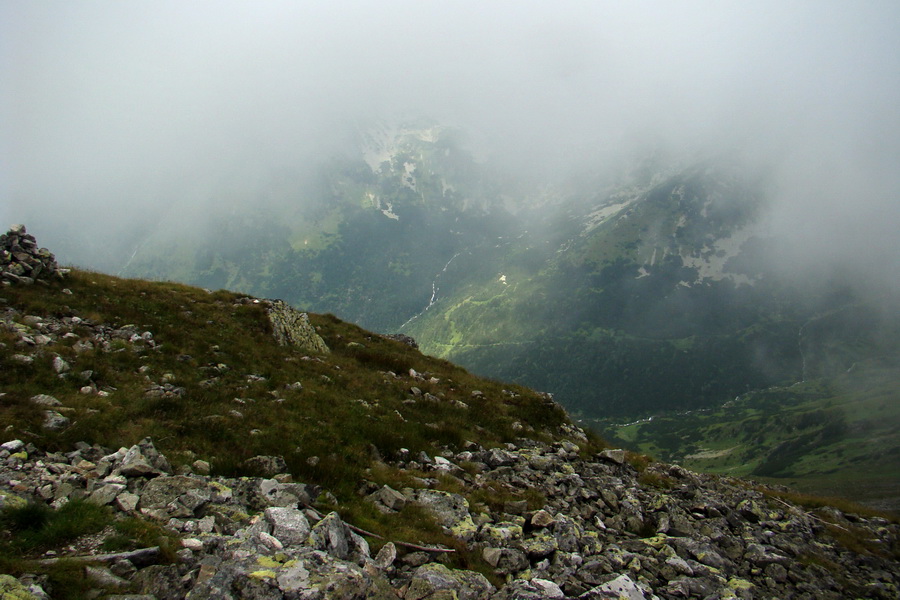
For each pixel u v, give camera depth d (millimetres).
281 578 8930
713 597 13820
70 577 8039
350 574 9695
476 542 13906
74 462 13070
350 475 16484
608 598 11547
